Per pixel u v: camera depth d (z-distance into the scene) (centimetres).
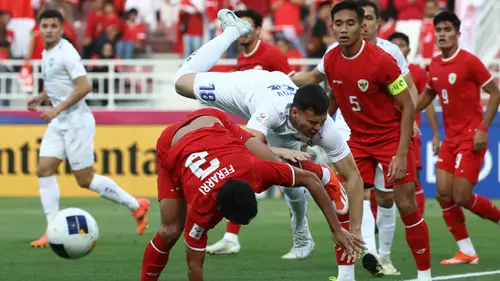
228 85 1277
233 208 987
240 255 1728
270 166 1034
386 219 1514
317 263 1620
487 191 2761
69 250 1415
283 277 1461
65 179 2898
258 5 3192
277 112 1197
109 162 2855
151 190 2845
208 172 1027
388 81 1304
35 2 3250
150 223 2264
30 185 2875
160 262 1164
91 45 3052
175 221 1139
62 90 1834
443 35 1680
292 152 1126
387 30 2964
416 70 1958
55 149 1852
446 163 1694
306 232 1559
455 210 1662
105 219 2352
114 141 2852
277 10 3048
